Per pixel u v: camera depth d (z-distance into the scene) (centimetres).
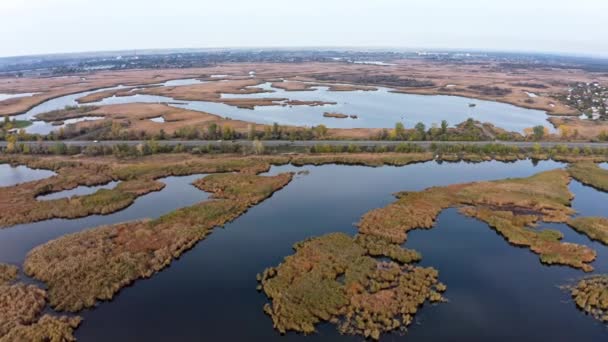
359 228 7069
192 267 5912
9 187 8681
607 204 8150
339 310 4891
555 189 8731
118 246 6300
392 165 10894
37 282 5416
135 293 5294
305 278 5500
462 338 4481
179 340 4441
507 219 7350
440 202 8125
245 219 7525
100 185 9181
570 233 6962
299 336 4497
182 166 10169
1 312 4703
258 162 10600
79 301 4981
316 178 9788
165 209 7931
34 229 7031
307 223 7350
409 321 4694
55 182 8994
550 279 5619
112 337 4481
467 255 6253
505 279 5625
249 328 4641
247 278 5644
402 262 6047
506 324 4719
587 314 4906
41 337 4334
